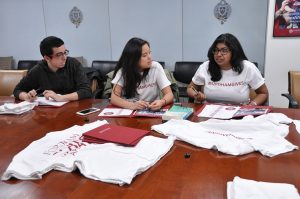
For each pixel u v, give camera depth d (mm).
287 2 2965
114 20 4215
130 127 1443
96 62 4227
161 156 1098
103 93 2623
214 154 1115
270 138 1169
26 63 4582
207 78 2176
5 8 4664
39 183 945
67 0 4355
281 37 3100
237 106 1724
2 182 960
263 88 2090
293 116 1510
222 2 3660
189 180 930
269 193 789
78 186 917
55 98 2053
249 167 1001
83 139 1230
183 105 1828
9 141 1339
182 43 3986
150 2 3979
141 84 2066
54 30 4543
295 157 1061
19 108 1813
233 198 786
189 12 3838
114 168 976
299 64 3115
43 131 1462
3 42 4820
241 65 2049
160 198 837
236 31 3703
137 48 1919
